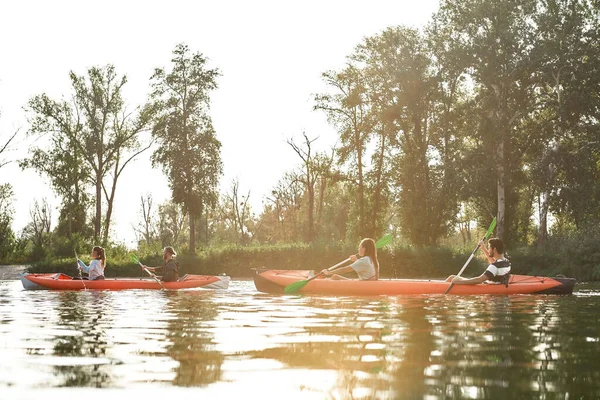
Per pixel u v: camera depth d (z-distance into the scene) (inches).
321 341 185.5
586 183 1408.7
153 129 1804.9
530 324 242.8
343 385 121.0
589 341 191.5
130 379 125.9
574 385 123.3
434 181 1540.4
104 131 1882.4
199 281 553.9
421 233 1567.4
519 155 1513.3
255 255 1413.6
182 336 197.0
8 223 1943.9
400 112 1609.3
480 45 1460.4
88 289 532.1
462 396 112.7
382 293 442.6
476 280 447.2
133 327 225.0
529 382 126.0
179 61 1790.1
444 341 187.3
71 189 1865.2
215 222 3206.2
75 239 1701.5
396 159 1710.1
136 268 1395.2
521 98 1507.1
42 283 532.1
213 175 1764.3
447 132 1583.4
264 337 194.7
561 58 1429.6
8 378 126.7
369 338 193.2
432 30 1588.3
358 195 1801.2
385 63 1667.1
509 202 1565.0
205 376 129.4
